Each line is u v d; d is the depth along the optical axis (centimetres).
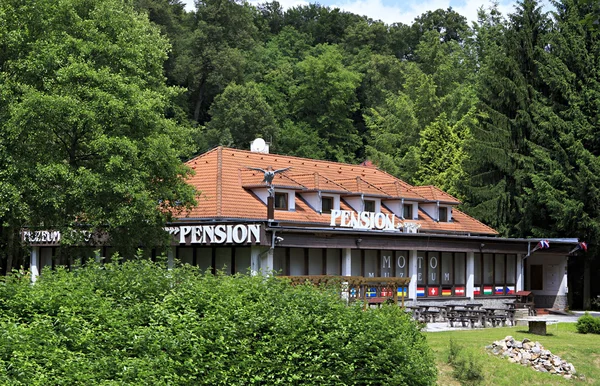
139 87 3056
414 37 10200
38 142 2830
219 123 7100
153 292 1425
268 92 7912
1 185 2711
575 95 4953
